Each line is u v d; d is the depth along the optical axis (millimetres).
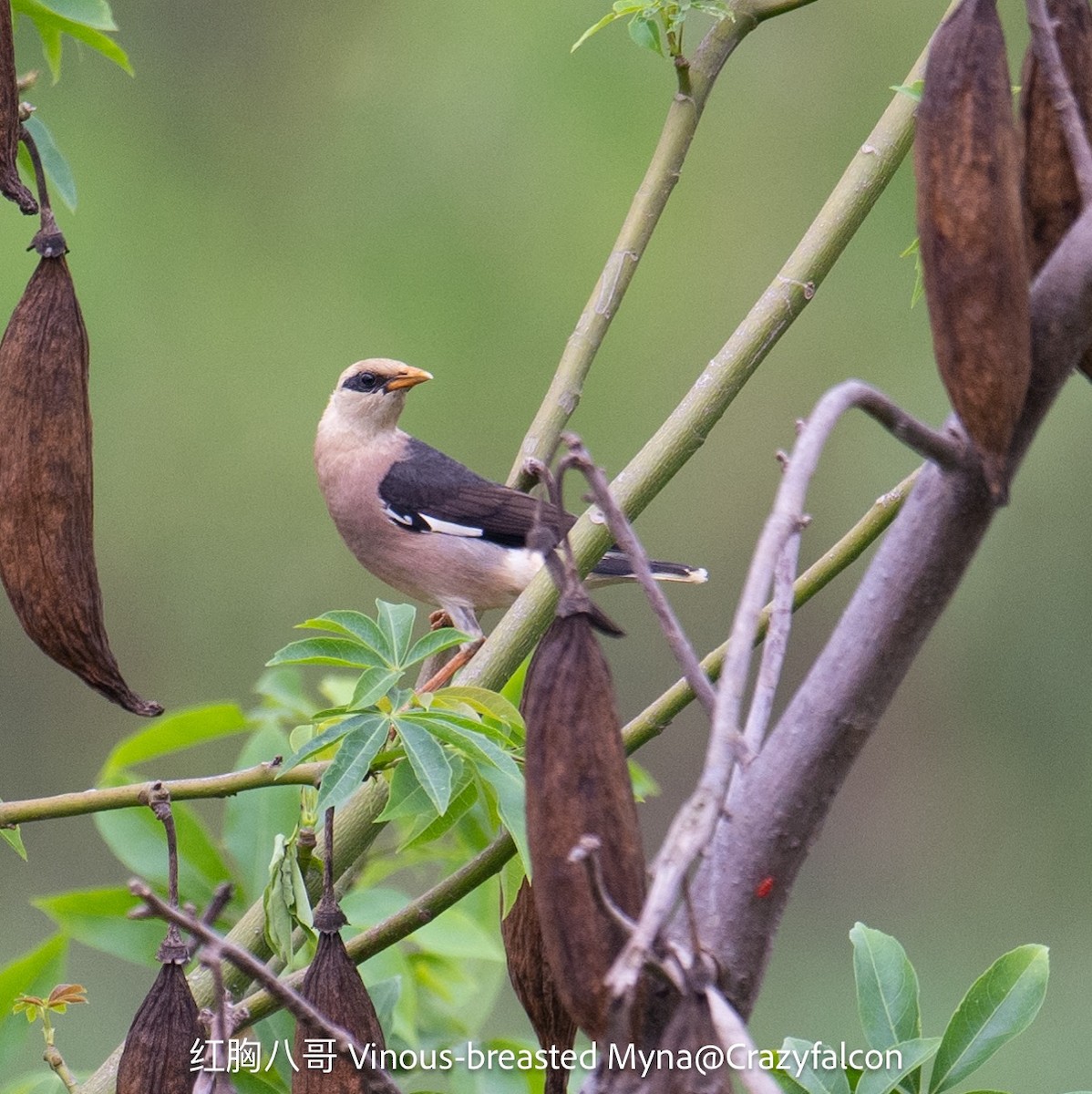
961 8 2822
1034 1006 4035
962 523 2930
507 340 16844
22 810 4055
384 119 17219
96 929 5465
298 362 16734
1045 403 2959
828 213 5355
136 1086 3523
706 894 2973
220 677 16703
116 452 16594
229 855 5742
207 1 17422
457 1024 6023
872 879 16938
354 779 3893
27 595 3877
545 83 17125
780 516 2459
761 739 3002
